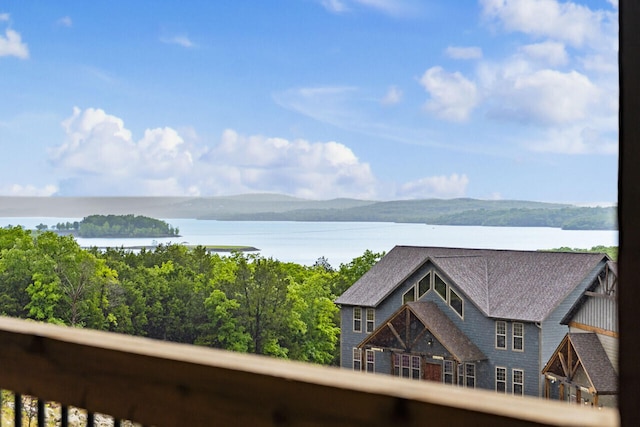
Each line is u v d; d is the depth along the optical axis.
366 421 0.62
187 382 0.73
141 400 0.77
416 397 0.59
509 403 0.57
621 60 0.45
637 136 0.44
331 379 0.65
